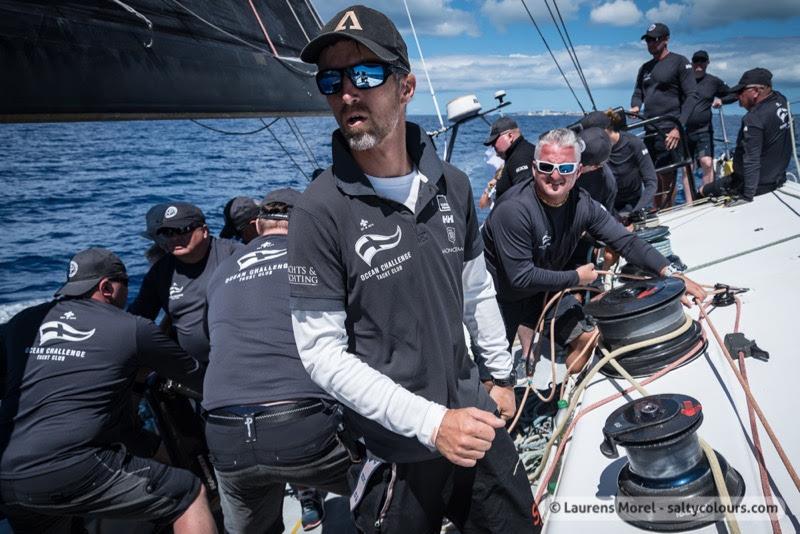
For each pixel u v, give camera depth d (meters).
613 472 1.66
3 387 2.37
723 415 1.77
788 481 1.46
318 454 1.98
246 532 2.21
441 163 1.50
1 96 1.64
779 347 2.10
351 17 1.31
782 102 4.58
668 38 6.25
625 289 2.26
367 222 1.36
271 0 3.40
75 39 1.93
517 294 2.86
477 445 1.27
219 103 2.53
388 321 1.40
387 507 1.51
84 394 2.16
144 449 2.52
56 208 15.32
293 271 1.36
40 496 2.10
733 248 3.52
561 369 2.98
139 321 2.27
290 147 32.09
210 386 2.08
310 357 1.37
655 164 6.45
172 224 2.83
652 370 2.10
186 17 2.58
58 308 2.26
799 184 4.77
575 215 2.68
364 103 1.31
